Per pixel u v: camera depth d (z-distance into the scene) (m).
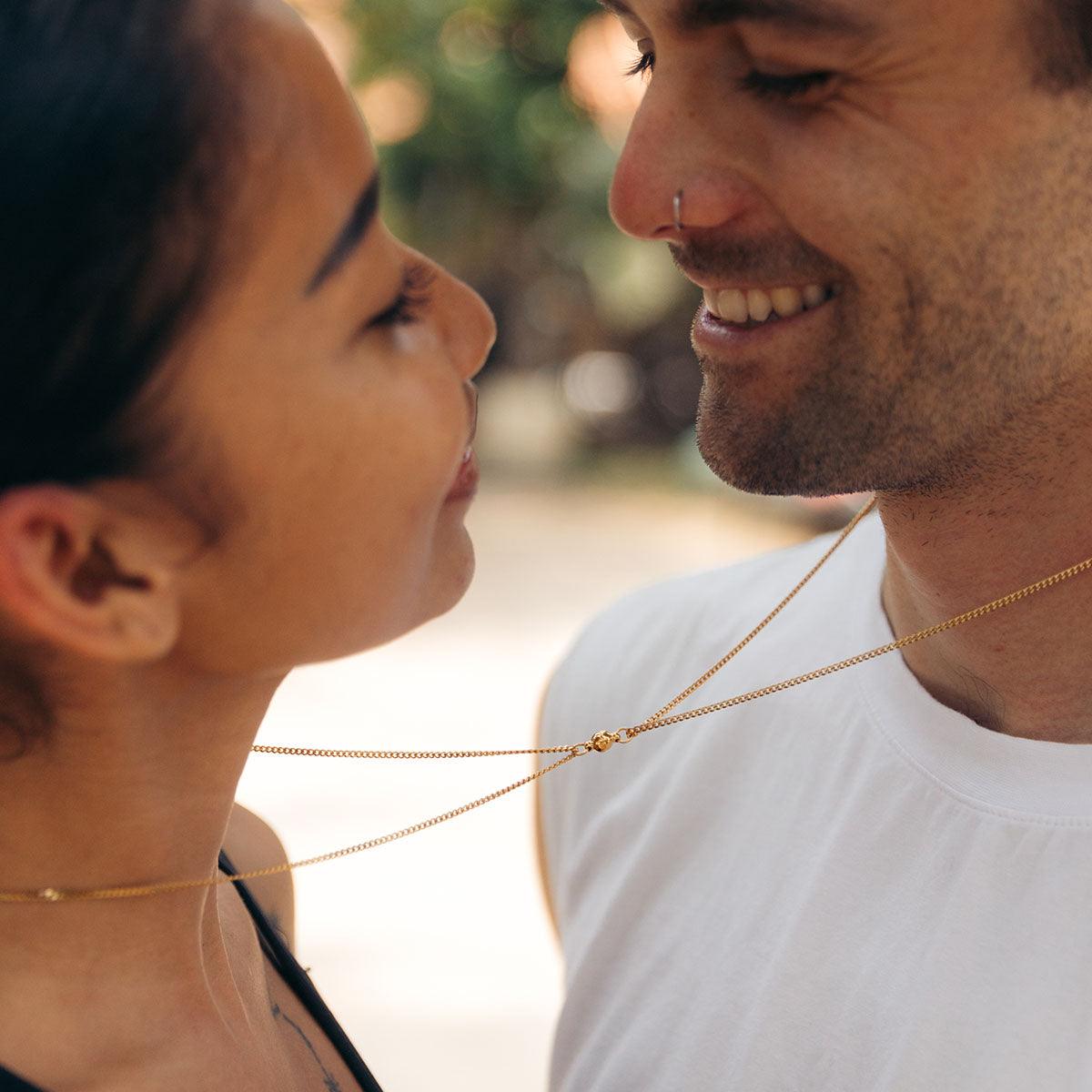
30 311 0.79
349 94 0.93
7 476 0.83
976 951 1.17
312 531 0.92
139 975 1.01
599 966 1.49
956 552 1.22
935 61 1.07
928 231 1.11
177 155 0.82
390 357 0.95
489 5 10.71
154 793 0.98
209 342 0.85
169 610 0.89
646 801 1.55
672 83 1.19
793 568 1.63
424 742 5.97
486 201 11.83
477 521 11.12
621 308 13.38
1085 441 1.13
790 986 1.28
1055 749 1.20
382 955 4.16
